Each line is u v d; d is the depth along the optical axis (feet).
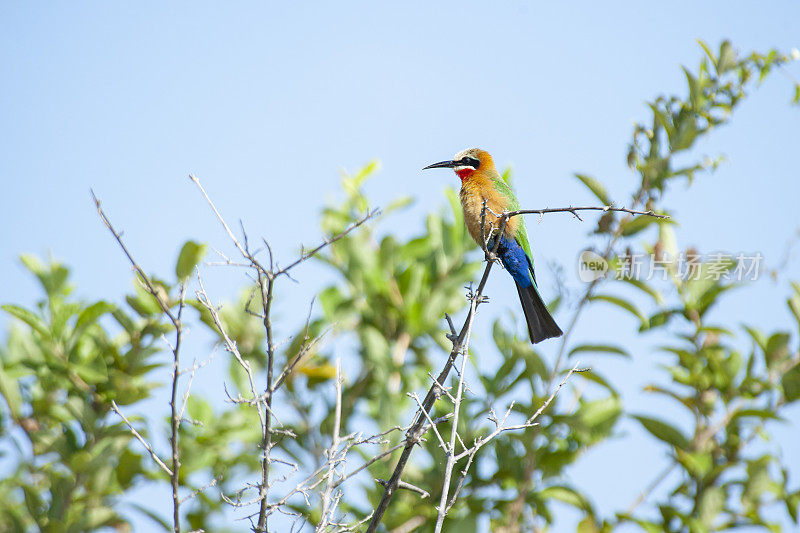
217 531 33.99
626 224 38.45
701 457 34.63
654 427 35.91
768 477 34.76
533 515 36.40
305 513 31.48
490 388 37.91
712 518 34.60
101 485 33.30
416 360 42.52
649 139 40.04
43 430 34.63
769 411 35.19
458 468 36.63
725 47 40.75
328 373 39.55
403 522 35.27
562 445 37.73
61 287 36.01
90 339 35.99
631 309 37.19
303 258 23.49
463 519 35.27
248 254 23.45
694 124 39.55
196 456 34.58
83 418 34.12
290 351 39.65
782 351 36.63
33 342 35.29
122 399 34.71
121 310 35.24
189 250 35.73
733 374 36.99
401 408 39.93
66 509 32.86
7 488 34.04
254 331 39.70
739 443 36.37
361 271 42.29
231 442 37.19
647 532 33.91
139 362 35.32
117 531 33.14
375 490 36.35
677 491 36.11
